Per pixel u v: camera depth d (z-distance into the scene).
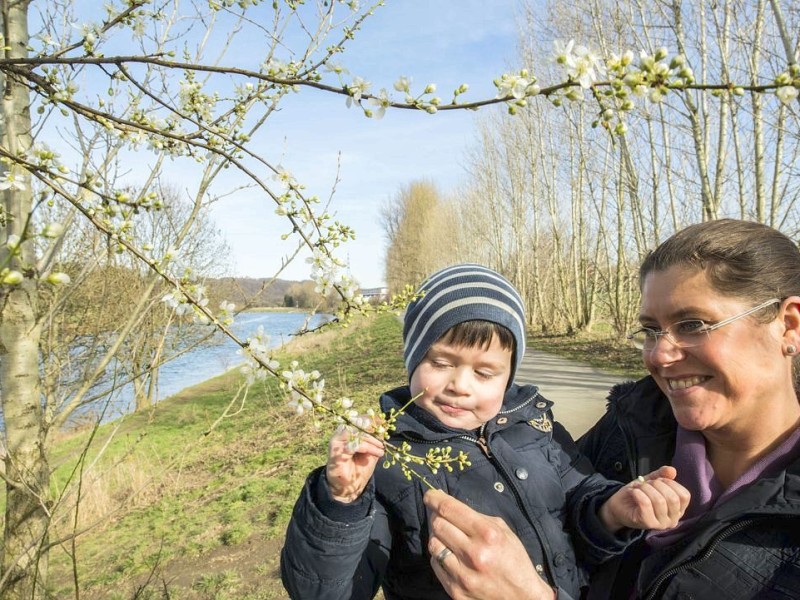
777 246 1.18
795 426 1.16
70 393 2.15
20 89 1.61
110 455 6.61
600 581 1.36
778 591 0.99
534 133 19.89
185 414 11.39
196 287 1.16
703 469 1.24
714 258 1.14
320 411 1.14
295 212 1.34
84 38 1.49
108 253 1.90
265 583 4.18
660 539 1.20
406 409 1.51
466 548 0.97
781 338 1.14
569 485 1.49
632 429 1.45
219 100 1.81
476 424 1.44
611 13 10.92
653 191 11.37
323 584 1.16
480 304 1.42
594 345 14.80
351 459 1.16
